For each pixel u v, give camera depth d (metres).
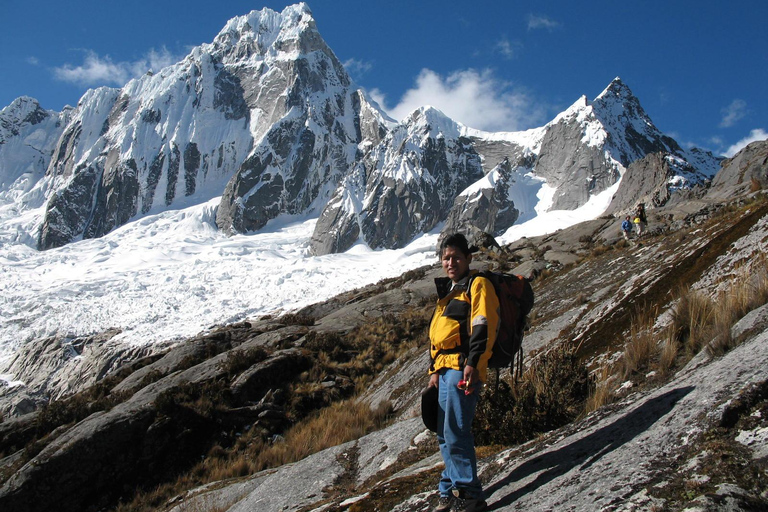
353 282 59.91
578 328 9.75
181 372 16.73
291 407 14.72
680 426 3.04
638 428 3.35
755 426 2.70
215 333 22.36
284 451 11.96
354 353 18.28
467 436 3.36
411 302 24.88
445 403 3.39
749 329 4.43
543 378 6.02
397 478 5.14
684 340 5.94
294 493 7.10
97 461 12.25
